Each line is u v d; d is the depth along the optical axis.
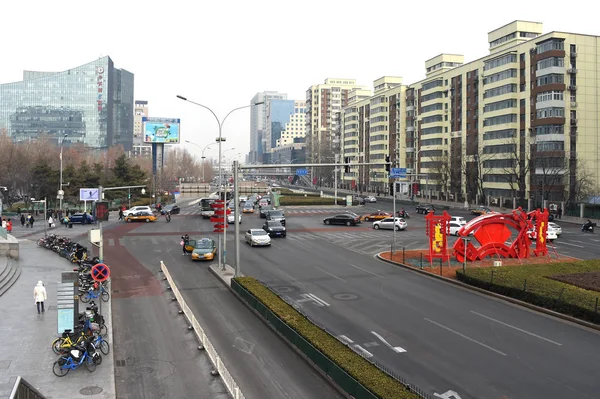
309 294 27.48
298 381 16.28
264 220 69.56
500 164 92.38
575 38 82.25
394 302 25.81
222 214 34.62
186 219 72.19
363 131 156.75
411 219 71.88
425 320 22.55
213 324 22.38
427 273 32.78
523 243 38.28
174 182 152.00
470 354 18.23
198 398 15.01
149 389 15.65
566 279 27.91
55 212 74.19
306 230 58.94
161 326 22.05
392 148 139.62
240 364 17.69
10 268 32.78
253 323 22.58
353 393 14.58
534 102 85.75
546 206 77.12
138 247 45.28
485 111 97.25
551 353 18.39
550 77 81.62
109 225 63.81
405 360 17.64
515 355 18.17
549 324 22.08
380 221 59.72
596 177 82.38
